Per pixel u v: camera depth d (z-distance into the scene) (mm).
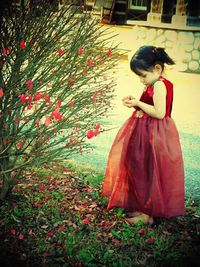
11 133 3518
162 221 3605
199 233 3475
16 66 3281
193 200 3842
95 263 3121
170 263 3135
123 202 3508
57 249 3207
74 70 3521
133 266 3107
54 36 3416
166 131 3357
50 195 3840
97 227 3480
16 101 3383
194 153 4074
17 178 3709
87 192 3912
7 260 3074
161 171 3340
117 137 3613
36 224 3467
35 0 3363
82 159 4195
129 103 3375
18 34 3285
